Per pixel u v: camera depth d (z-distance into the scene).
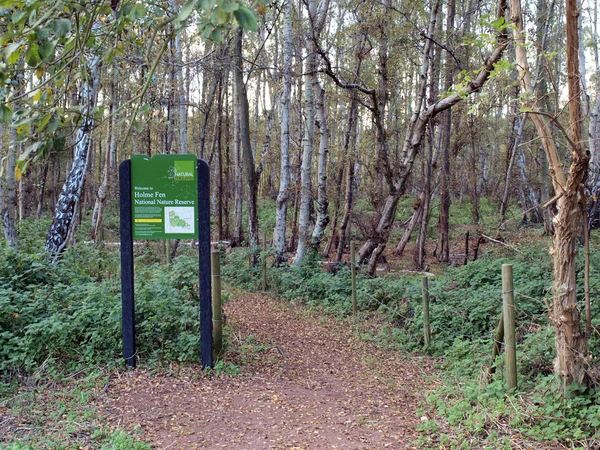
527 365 5.62
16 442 3.88
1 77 2.57
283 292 12.37
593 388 4.60
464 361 6.61
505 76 5.20
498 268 10.30
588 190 14.98
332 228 18.25
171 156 6.00
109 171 21.42
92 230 19.88
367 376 6.53
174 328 6.51
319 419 4.96
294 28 15.25
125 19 3.12
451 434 4.47
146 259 13.34
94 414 4.77
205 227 6.06
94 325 6.25
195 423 4.73
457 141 18.55
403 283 10.23
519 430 4.32
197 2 2.18
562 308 4.59
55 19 2.62
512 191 25.22
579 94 4.29
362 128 28.34
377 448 4.29
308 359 7.21
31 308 6.20
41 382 5.41
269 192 38.69
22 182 21.39
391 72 14.84
